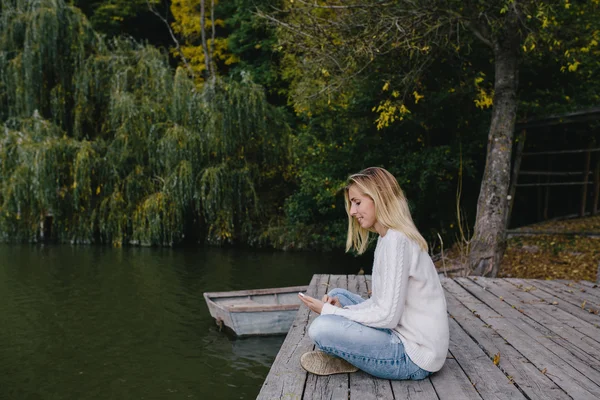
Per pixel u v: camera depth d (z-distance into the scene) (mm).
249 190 15727
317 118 12758
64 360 6195
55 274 10961
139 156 15039
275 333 7277
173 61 24125
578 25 8977
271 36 19484
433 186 11688
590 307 4695
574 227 11641
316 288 5418
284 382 2588
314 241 15477
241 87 15906
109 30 22703
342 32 9219
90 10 23234
